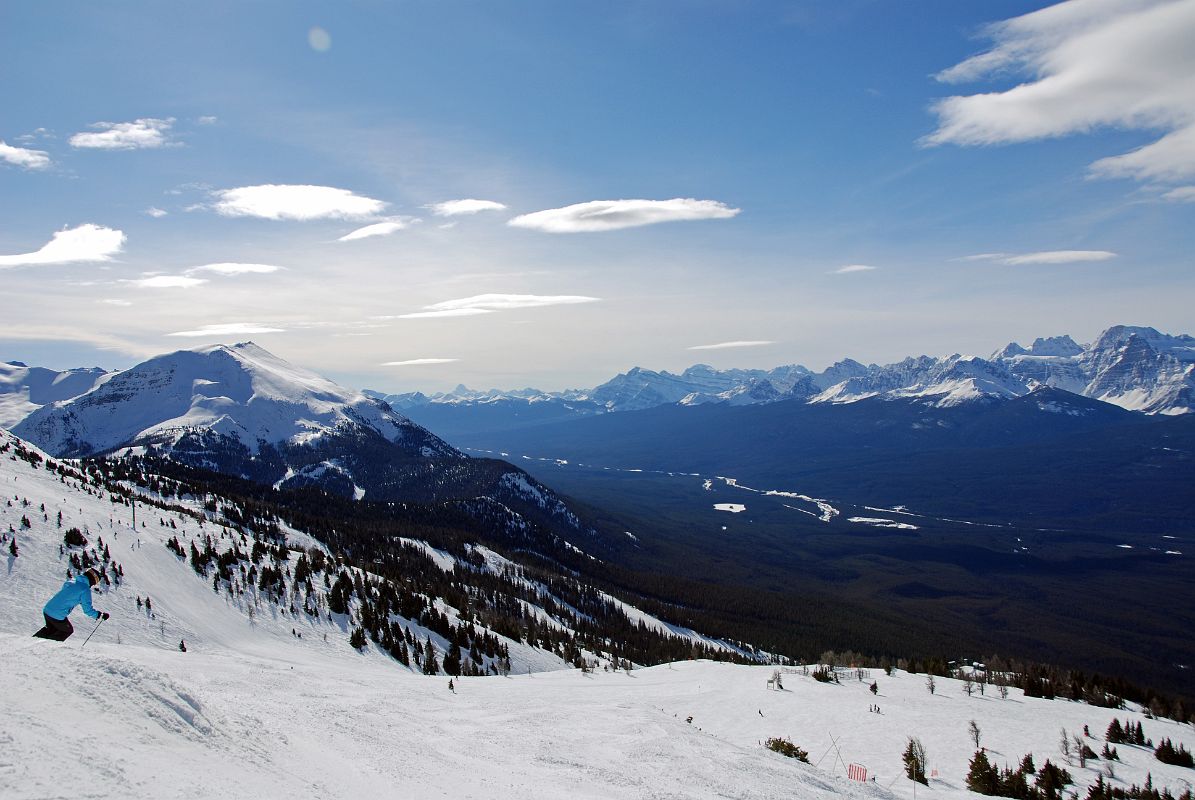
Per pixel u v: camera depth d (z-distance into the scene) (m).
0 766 8.30
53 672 12.46
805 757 32.28
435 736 22.09
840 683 53.56
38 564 60.72
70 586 16.92
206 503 142.12
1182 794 29.89
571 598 179.62
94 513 85.62
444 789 15.67
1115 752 34.88
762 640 194.88
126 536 80.88
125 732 11.30
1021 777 29.88
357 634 76.88
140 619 57.44
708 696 48.34
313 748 15.83
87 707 11.59
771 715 42.47
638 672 67.25
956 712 43.00
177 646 54.69
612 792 18.55
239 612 73.56
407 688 35.59
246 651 59.44
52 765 8.89
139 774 9.80
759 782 22.33
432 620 93.19
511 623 119.19
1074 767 33.00
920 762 31.67
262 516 147.62
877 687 50.22
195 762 11.41
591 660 111.06
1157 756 34.78
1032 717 42.22
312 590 86.88
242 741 13.82
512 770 19.42
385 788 14.45
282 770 13.11
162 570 74.75
